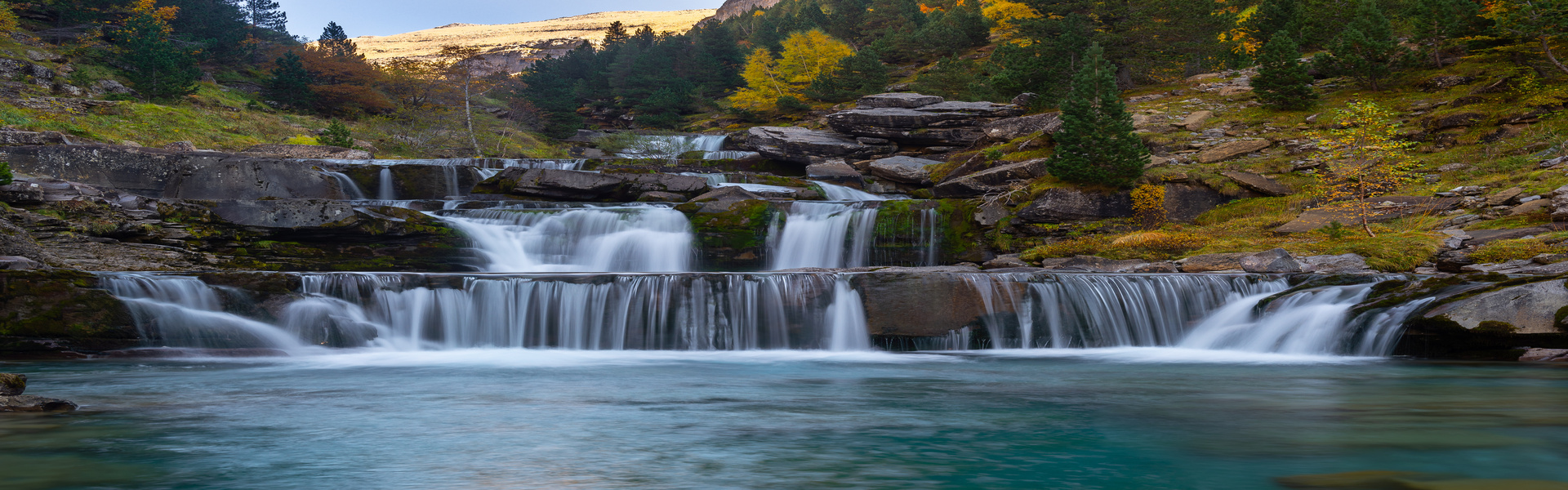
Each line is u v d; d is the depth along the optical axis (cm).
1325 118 3350
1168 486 434
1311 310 1463
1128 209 2483
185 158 2767
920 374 1097
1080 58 4775
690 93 7744
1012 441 574
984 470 477
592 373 1106
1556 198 1952
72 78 5425
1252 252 1970
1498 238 1902
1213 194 2531
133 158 2741
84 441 564
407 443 562
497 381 994
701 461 504
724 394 861
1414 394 845
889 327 1517
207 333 1402
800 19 9100
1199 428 627
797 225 2472
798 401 805
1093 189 2492
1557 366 1148
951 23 8194
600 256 2392
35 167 2664
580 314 1519
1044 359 1332
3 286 1344
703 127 7356
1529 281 1271
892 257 2470
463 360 1312
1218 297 1592
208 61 7288
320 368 1190
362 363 1272
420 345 1491
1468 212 2191
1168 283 1588
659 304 1521
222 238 2061
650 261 2400
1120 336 1573
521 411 730
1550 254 1617
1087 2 5150
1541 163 2417
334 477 454
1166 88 4688
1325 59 3906
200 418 675
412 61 7219
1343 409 738
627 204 2745
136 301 1380
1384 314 1373
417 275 1510
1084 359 1330
